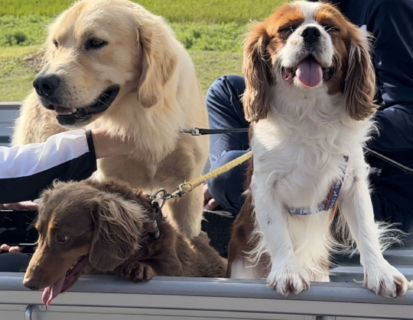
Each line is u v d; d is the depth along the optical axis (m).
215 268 2.73
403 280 1.86
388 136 2.62
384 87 2.74
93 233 2.02
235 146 3.45
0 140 4.17
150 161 2.99
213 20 6.27
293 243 2.47
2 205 2.88
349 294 1.83
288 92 2.25
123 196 2.31
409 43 2.71
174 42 3.01
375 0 2.77
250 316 1.86
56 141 2.49
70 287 1.92
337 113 2.27
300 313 1.85
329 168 2.27
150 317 1.89
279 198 2.34
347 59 2.27
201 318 1.87
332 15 2.27
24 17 6.67
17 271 2.27
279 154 2.28
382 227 2.79
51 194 2.13
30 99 3.55
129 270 1.95
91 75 2.64
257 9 6.20
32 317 1.94
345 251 2.70
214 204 3.49
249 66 2.37
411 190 2.86
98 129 2.93
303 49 2.11
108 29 2.68
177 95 2.96
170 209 3.14
